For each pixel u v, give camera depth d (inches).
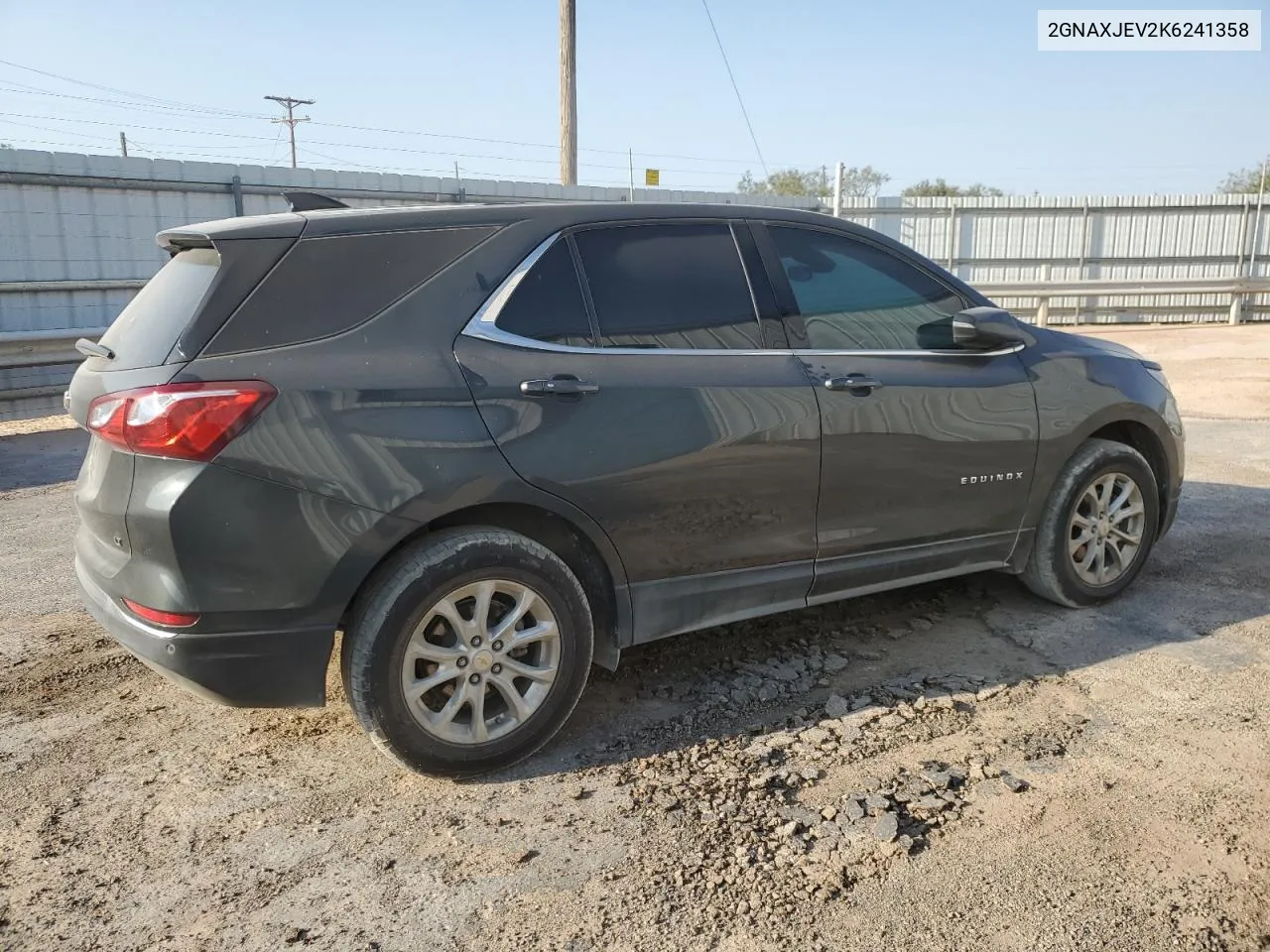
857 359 142.4
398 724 111.9
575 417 118.9
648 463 123.2
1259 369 492.7
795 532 136.8
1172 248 751.1
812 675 145.5
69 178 442.0
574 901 95.7
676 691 141.3
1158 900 93.7
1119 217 744.3
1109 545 170.7
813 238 146.1
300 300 109.5
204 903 96.7
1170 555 199.8
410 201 550.3
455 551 112.3
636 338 126.6
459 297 117.3
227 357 104.6
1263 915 91.3
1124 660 148.2
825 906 94.0
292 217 114.6
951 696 136.9
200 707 140.8
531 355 118.9
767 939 89.7
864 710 133.6
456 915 94.2
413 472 109.7
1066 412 160.6
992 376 153.9
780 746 124.7
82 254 452.4
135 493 103.3
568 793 115.3
